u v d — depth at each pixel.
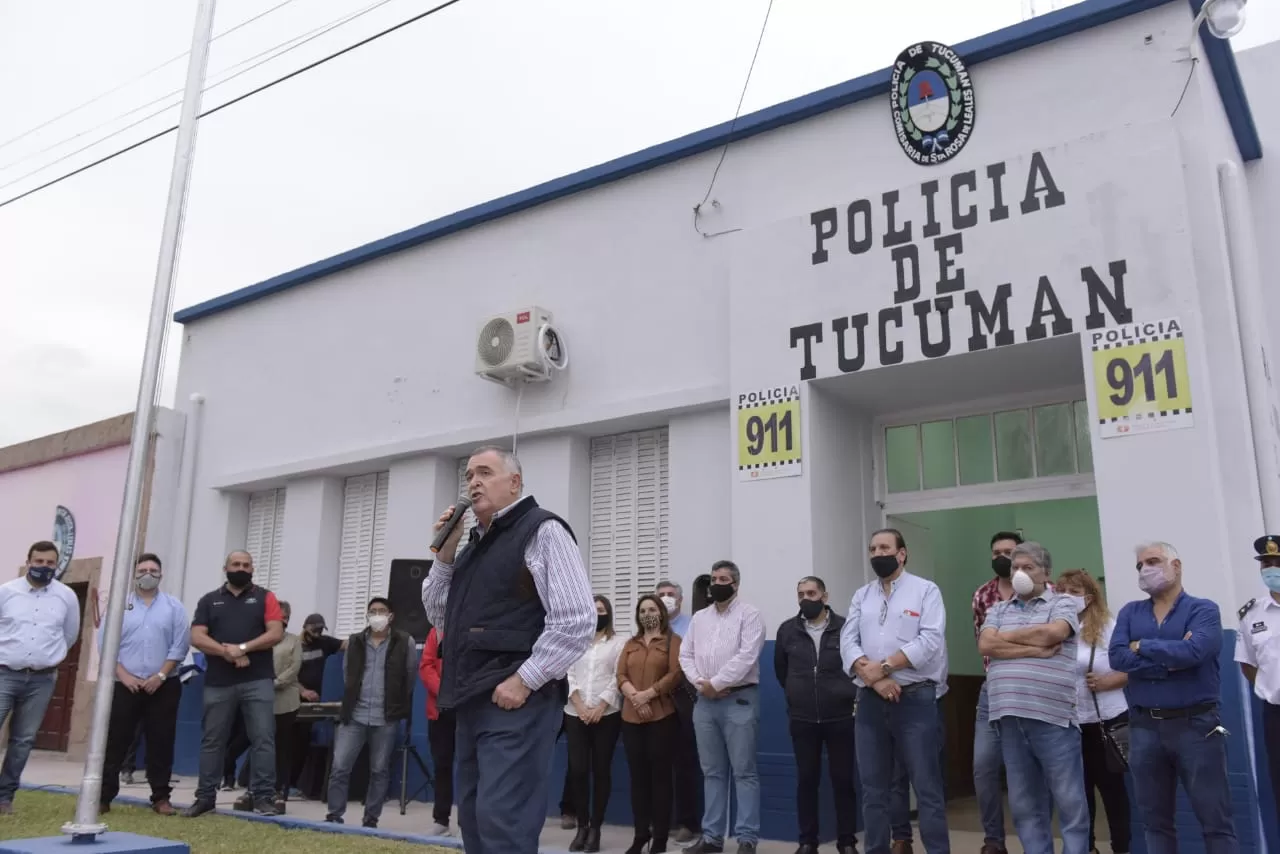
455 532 4.06
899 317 7.57
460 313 10.52
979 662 10.23
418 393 10.69
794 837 7.32
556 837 7.65
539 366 9.45
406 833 6.97
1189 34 7.00
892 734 5.91
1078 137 7.20
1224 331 6.57
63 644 7.60
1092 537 10.27
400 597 9.20
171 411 12.84
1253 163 8.36
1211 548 6.22
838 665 6.60
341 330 11.59
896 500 8.55
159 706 7.64
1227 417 6.49
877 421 8.73
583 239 9.76
